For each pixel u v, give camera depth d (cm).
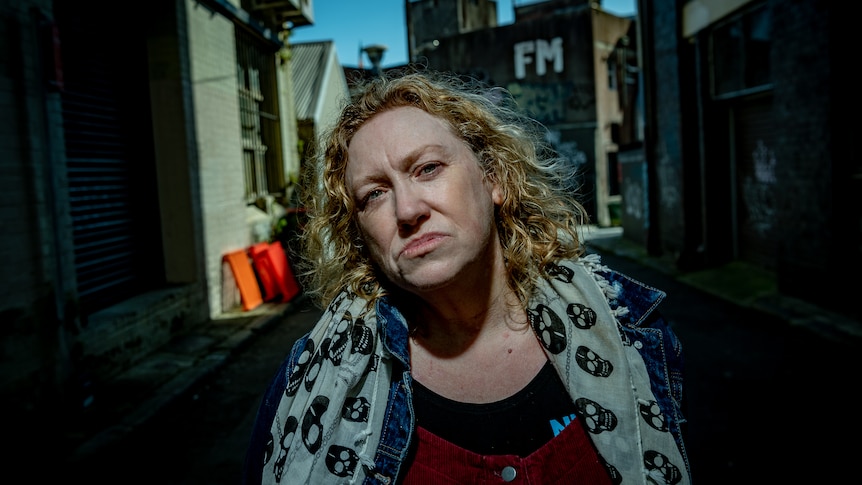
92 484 341
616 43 2108
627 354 109
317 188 127
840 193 604
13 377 372
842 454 336
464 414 107
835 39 591
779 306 666
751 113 882
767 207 855
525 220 124
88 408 442
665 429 105
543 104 2044
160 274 701
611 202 2028
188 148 698
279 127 1150
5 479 340
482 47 2105
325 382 108
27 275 391
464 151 113
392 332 111
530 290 116
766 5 763
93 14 591
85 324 449
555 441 105
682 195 974
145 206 685
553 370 111
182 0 701
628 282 119
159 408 446
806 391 433
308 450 103
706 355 535
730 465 332
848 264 601
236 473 355
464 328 115
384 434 107
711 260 955
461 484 104
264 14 1052
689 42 955
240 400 482
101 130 600
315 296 136
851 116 590
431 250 103
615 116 2117
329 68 1755
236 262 814
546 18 2017
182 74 688
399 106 116
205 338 650
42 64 413
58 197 425
